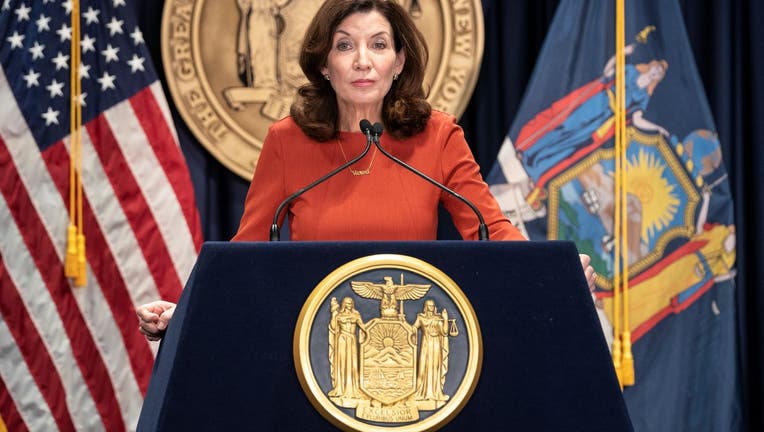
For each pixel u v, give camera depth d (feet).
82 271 27.20
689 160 28.17
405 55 17.22
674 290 27.94
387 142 16.70
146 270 27.78
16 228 27.43
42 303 27.40
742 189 29.63
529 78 29.86
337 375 11.19
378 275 11.53
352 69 16.35
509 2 29.94
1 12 28.22
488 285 11.69
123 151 27.99
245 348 11.16
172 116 29.30
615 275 27.76
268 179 16.87
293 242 11.57
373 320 11.38
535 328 11.60
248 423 11.01
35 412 27.25
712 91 29.76
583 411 11.45
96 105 28.17
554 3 30.01
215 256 11.35
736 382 28.30
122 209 27.86
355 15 16.65
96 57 28.30
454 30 28.84
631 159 28.12
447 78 28.78
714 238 28.02
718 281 27.94
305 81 28.96
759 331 28.99
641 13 28.58
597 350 11.61
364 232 16.08
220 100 28.94
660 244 28.02
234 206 29.32
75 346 27.50
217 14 29.04
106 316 27.68
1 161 27.53
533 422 11.39
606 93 28.30
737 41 29.96
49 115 27.84
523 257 11.82
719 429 27.55
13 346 27.22
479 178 16.71
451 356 11.39
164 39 28.71
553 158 28.02
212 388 11.02
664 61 28.37
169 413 10.91
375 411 11.13
